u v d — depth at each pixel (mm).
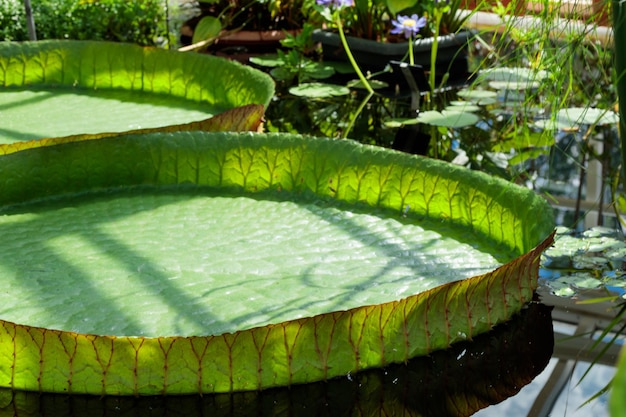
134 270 2730
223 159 3160
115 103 3893
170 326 2527
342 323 2467
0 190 3053
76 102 3881
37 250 2822
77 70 4023
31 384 2449
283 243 2869
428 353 2557
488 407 2453
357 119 3986
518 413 2436
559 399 2467
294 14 5008
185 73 3928
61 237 2889
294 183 3135
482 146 3707
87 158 3121
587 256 2951
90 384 2438
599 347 2611
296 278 2705
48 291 2646
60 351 2420
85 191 3141
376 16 4703
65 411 2416
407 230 2939
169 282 2682
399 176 3021
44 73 4031
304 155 3117
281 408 2432
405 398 2461
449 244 2873
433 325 2553
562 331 2652
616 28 2230
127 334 2504
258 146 3145
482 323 2617
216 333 2504
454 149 3691
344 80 4473
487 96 4141
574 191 3363
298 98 4223
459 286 2549
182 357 2424
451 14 4668
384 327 2504
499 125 3865
